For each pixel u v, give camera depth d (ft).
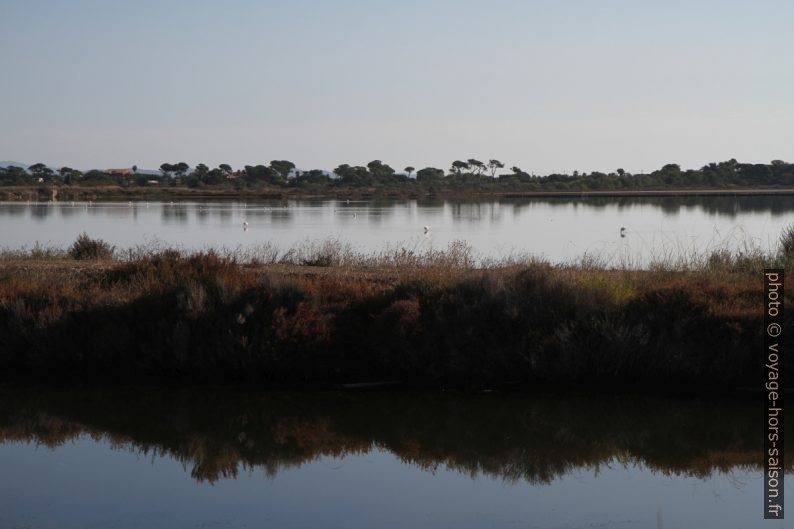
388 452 35.35
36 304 46.44
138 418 38.99
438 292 45.24
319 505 28.66
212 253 52.60
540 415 38.78
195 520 27.12
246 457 34.53
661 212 183.73
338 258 64.49
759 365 40.75
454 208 218.18
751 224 134.10
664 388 41.27
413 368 42.91
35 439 36.63
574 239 108.68
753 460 33.81
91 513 27.73
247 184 410.52
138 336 44.55
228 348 42.86
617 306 43.78
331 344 43.42
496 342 42.37
